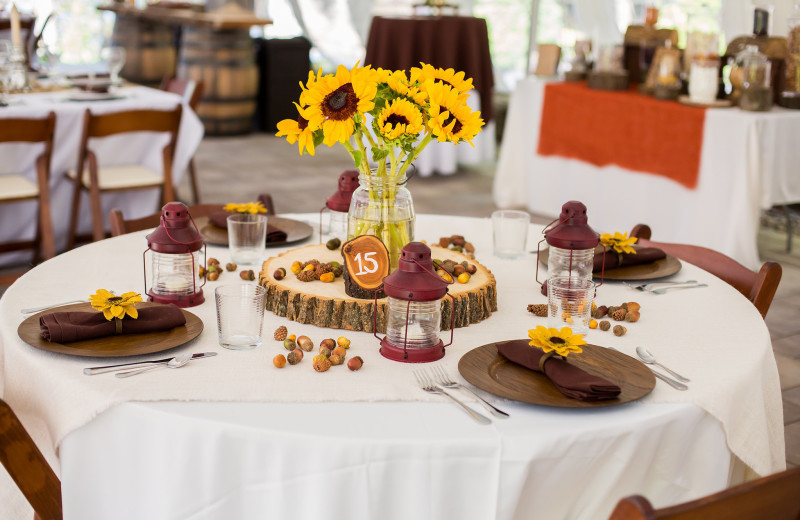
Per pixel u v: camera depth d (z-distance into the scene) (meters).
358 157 1.71
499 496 1.23
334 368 1.45
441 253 1.95
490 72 6.30
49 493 1.42
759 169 4.10
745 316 1.75
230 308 1.51
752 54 4.21
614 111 4.70
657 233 4.58
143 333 1.55
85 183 4.31
